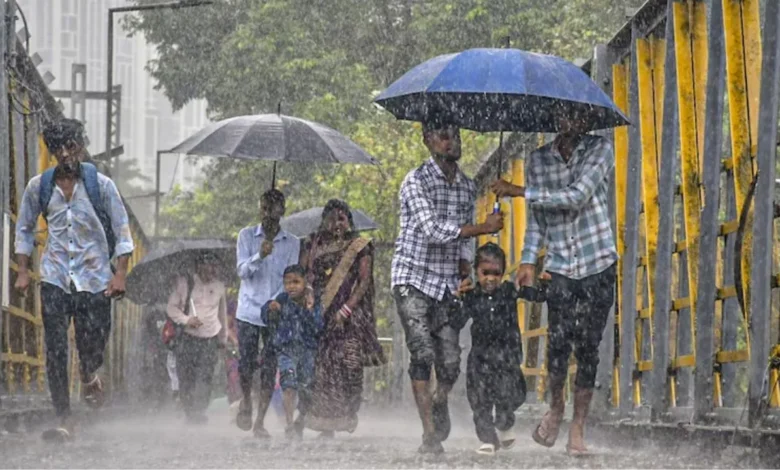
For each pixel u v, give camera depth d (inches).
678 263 812.0
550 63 705.6
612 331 898.7
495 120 756.6
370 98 2837.1
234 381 1494.8
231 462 639.1
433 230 721.6
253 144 982.4
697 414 715.4
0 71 884.0
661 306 795.4
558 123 720.3
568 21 2349.9
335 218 903.7
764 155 635.5
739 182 685.3
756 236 637.9
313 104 2768.2
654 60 847.7
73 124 819.4
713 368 716.0
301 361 904.3
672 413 785.6
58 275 809.5
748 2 690.2
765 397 633.0
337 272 897.5
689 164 751.7
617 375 904.9
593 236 711.7
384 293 2459.4
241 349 964.6
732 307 724.0
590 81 709.9
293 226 1330.0
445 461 671.1
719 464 633.6
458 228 717.3
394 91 719.1
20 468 598.2
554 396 724.0
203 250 1382.9
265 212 969.5
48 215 815.7
